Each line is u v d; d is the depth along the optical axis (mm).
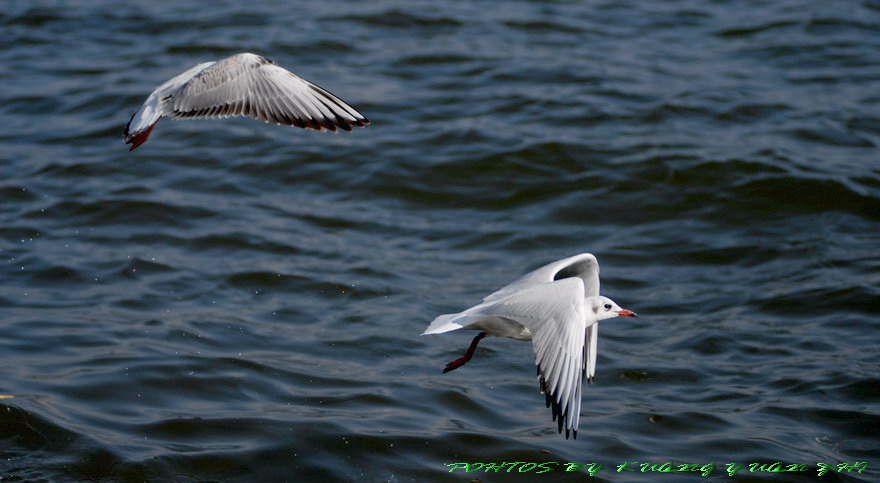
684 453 10500
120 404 10930
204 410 10922
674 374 12164
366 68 21047
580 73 20984
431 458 10250
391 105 19500
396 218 16391
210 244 15164
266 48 21688
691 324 13406
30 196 16328
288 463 10047
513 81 20625
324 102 6383
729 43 23062
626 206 16703
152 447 10141
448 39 22641
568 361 7824
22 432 10258
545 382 7852
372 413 11031
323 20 23453
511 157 17750
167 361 11820
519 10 24609
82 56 21781
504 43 22547
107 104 19484
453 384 11828
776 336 12977
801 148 18188
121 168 17344
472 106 19578
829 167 17484
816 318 13391
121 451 10016
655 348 12820
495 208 16750
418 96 19953
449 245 15602
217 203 16453
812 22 23875
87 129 18672
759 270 14875
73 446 10094
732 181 17078
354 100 19516
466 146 18125
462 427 10867
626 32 23625
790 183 16969
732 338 12938
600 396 11727
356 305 13648
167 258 14719
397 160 17719
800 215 16391
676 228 16172
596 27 23844
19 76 20797
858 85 20734
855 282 14141
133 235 15336
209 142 18500
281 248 15141
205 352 12172
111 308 13195
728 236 15906
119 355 11891
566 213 16562
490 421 11078
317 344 12594
